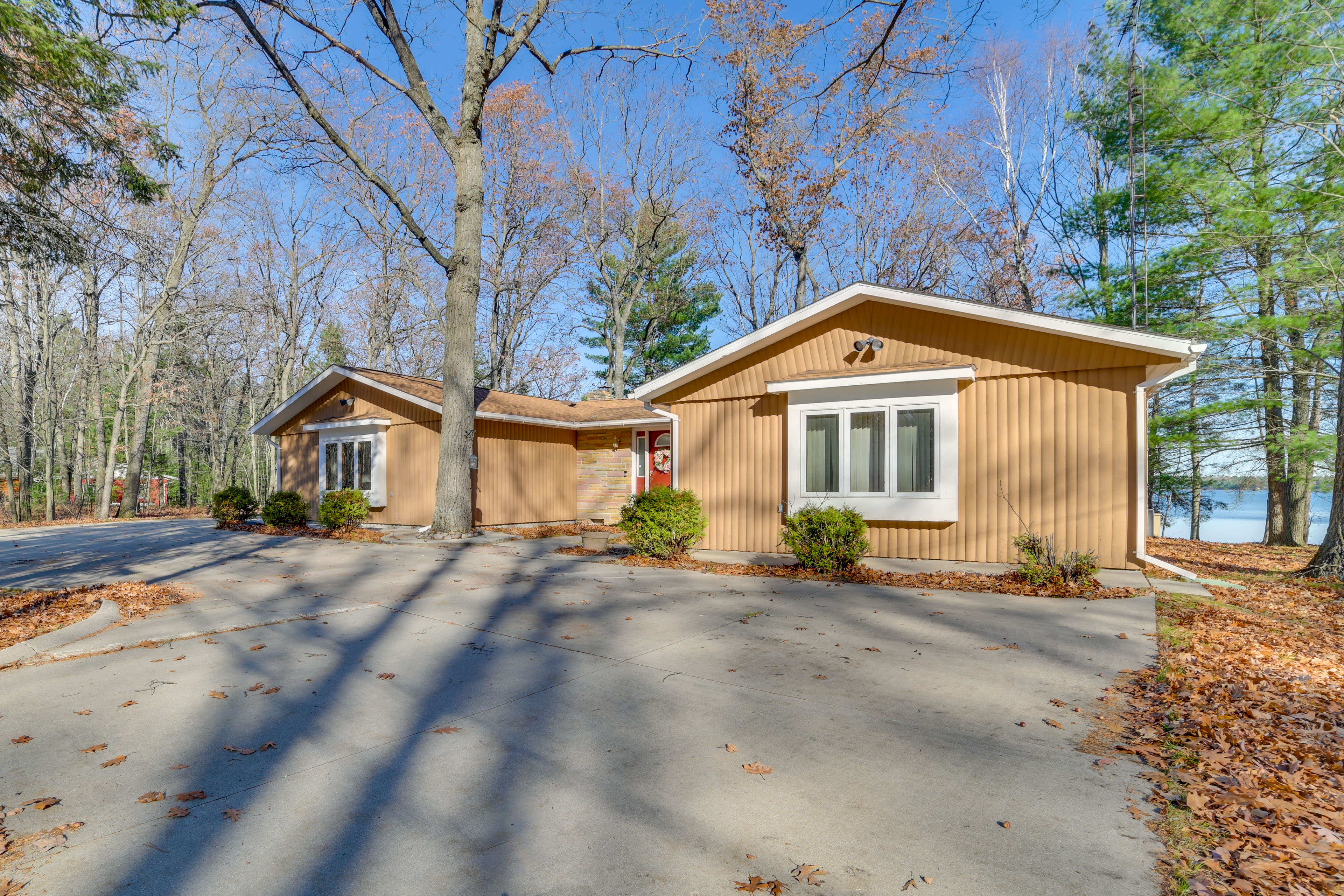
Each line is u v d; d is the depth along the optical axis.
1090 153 22.45
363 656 5.55
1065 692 4.57
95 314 27.72
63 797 3.11
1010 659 5.33
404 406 17.34
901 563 10.02
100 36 8.75
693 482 12.33
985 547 9.75
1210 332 15.94
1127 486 8.93
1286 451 15.64
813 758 3.53
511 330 33.91
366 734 3.88
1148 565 8.77
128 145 10.58
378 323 34.25
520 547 13.45
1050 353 9.35
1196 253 15.64
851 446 10.69
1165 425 17.98
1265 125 13.74
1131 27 13.70
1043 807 3.00
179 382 31.95
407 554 12.22
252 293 32.34
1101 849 2.65
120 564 10.99
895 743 3.72
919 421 10.20
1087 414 9.19
